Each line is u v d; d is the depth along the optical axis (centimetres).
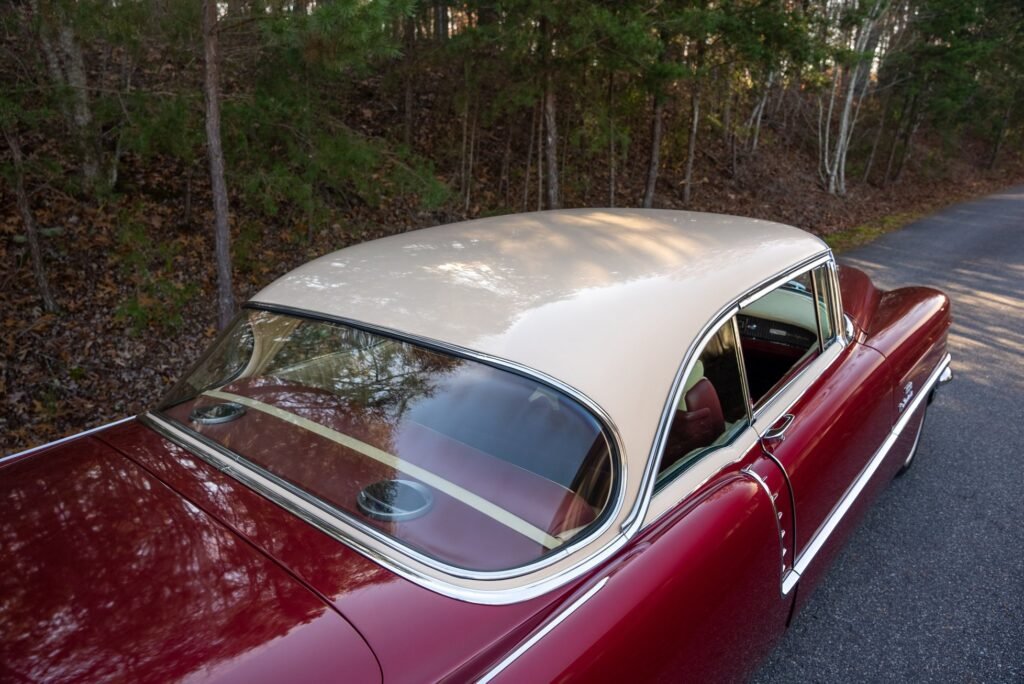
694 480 199
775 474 225
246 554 149
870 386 296
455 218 1086
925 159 2742
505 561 154
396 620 136
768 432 234
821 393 272
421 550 153
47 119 627
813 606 299
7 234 743
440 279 216
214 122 559
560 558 158
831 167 2188
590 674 145
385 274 226
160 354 655
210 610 134
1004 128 3016
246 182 733
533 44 862
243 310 237
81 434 215
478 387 179
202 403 212
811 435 250
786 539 230
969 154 3184
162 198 890
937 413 501
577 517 166
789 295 279
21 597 138
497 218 288
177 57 706
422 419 181
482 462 170
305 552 150
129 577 143
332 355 201
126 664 122
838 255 1130
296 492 169
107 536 156
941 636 281
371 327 201
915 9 2127
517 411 174
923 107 2280
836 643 277
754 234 279
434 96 1341
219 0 553
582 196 1373
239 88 793
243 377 213
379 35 495
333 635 130
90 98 722
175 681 119
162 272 768
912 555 334
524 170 1293
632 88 1173
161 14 584
